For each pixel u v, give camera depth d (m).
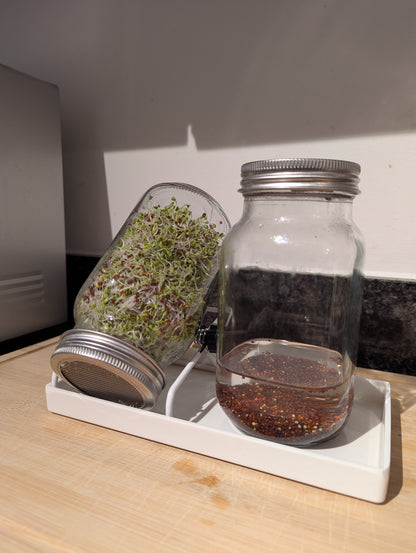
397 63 0.57
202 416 0.47
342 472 0.35
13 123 0.67
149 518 0.32
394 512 0.33
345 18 0.59
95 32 0.78
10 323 0.71
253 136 0.68
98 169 0.84
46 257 0.77
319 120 0.63
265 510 0.33
